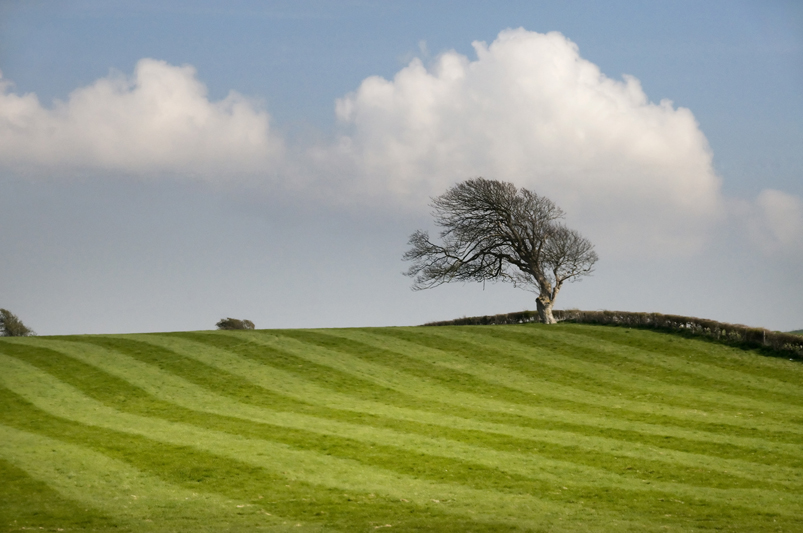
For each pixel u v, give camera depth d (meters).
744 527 22.52
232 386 44.38
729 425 36.09
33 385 43.06
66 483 25.95
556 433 34.59
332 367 49.34
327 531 21.81
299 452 30.69
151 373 46.75
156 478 26.98
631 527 22.39
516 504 24.81
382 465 29.19
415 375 48.22
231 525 22.28
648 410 39.62
